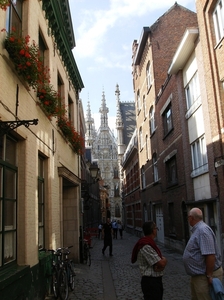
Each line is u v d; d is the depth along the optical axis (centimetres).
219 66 1097
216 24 1133
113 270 1180
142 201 2908
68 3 1188
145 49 2475
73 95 1427
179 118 1572
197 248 448
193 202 1347
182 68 1515
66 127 1076
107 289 859
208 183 1223
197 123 1333
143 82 2656
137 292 821
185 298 754
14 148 643
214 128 1120
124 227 4856
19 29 707
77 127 1495
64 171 1027
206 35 1170
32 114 721
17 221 628
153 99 2239
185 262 457
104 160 8475
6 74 564
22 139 653
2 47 554
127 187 4384
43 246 829
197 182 1361
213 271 448
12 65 584
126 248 2056
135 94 3158
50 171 880
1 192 550
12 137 623
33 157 707
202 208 1289
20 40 591
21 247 621
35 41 783
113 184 8262
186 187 1479
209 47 1157
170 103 1759
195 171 1382
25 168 647
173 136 1700
